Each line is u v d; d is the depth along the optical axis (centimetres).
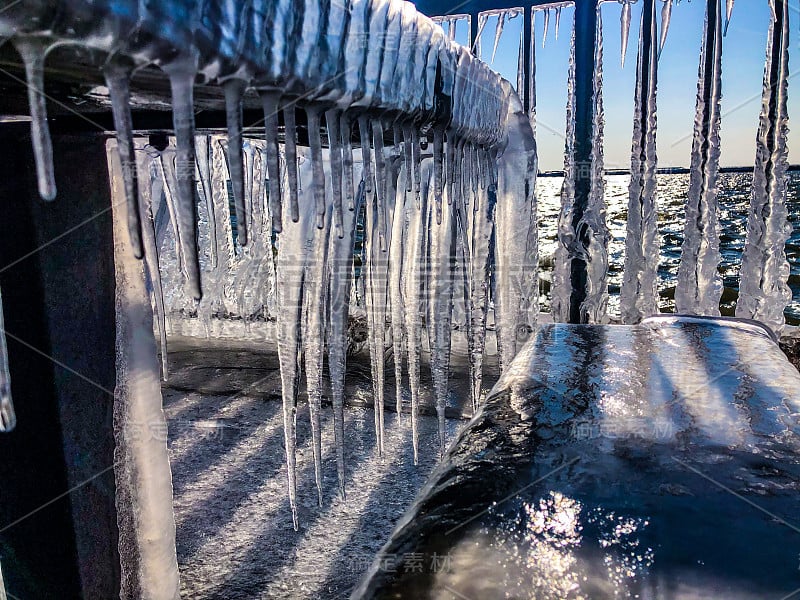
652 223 503
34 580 164
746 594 94
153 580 199
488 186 411
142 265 195
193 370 541
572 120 506
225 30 123
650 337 277
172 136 198
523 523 115
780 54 436
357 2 176
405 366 528
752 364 228
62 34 95
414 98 225
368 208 203
